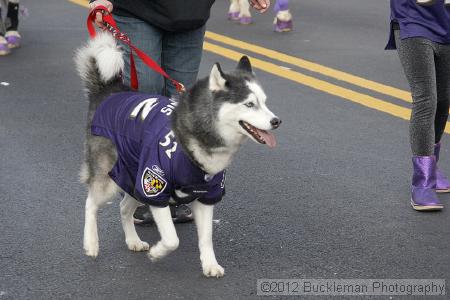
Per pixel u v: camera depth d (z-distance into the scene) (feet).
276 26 35.17
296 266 13.37
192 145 11.81
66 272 13.15
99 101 13.74
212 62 29.09
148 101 12.85
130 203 13.84
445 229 15.02
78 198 16.57
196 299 12.19
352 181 17.63
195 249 14.17
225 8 42.01
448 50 15.97
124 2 14.61
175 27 14.57
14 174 18.04
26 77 27.53
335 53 30.71
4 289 12.50
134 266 13.43
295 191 17.03
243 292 12.41
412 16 15.79
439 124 16.98
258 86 11.93
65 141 20.58
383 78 26.99
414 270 13.20
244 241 14.43
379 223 15.28
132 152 12.56
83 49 14.30
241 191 17.03
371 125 21.94
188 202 12.52
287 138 20.81
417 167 16.05
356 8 41.27
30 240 14.40
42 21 37.63
